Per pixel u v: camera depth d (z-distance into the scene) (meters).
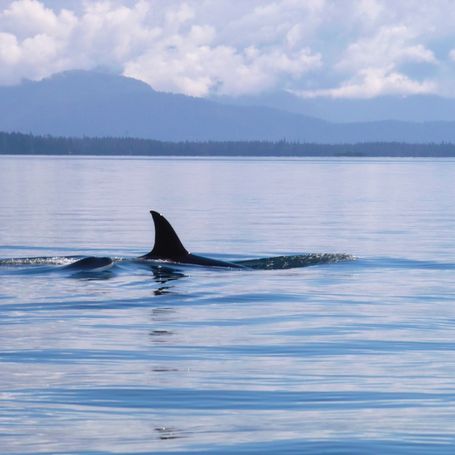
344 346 43.28
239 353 41.25
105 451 25.83
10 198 191.38
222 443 26.69
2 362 38.75
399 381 35.53
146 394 32.94
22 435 27.34
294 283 67.25
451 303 58.31
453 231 119.56
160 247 76.25
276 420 29.36
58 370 37.12
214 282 66.75
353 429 28.25
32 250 93.50
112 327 48.19
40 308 54.66
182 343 43.66
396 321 51.09
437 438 27.23
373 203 183.88
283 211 156.38
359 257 85.69
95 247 96.94
